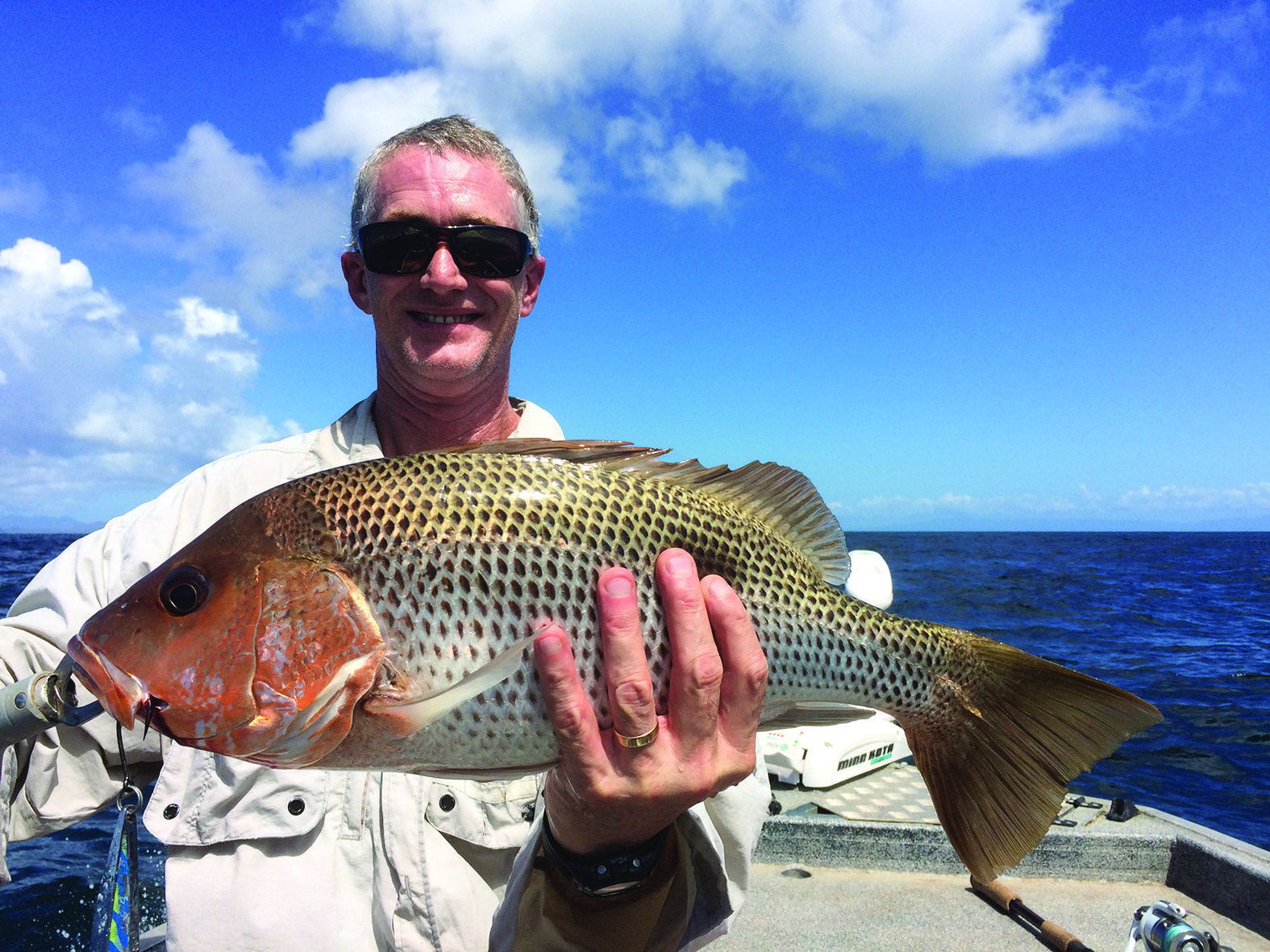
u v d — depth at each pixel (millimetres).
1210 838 1094
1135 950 767
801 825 1156
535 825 621
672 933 611
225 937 611
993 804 665
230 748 535
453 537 552
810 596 649
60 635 657
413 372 741
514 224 768
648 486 604
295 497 561
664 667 564
